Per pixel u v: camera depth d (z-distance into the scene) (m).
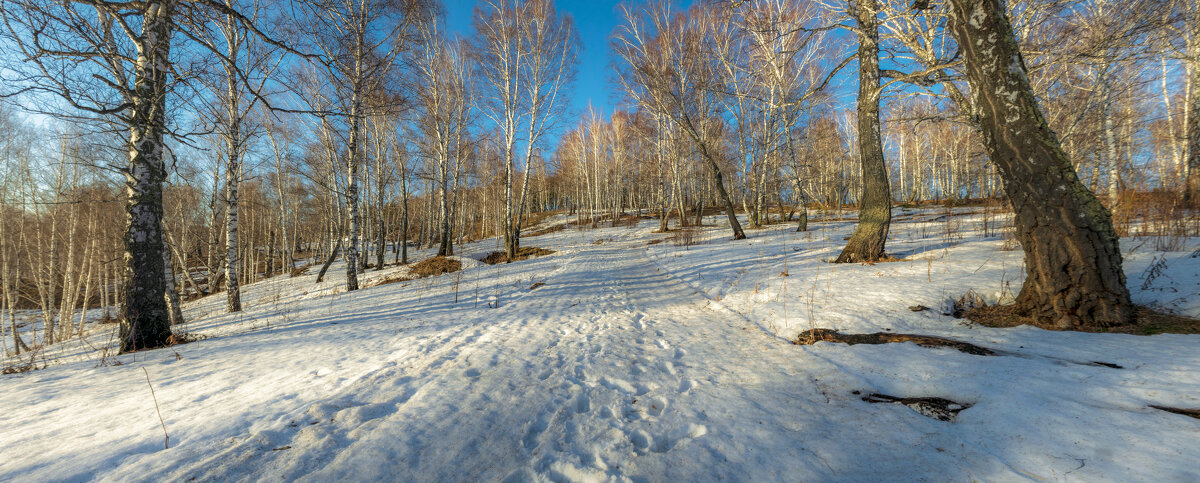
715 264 11.60
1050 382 2.69
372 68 11.61
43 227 14.79
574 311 7.43
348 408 3.13
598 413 2.98
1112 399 2.36
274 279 21.00
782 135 22.75
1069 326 4.00
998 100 4.43
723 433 2.46
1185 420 1.98
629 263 14.98
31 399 3.78
